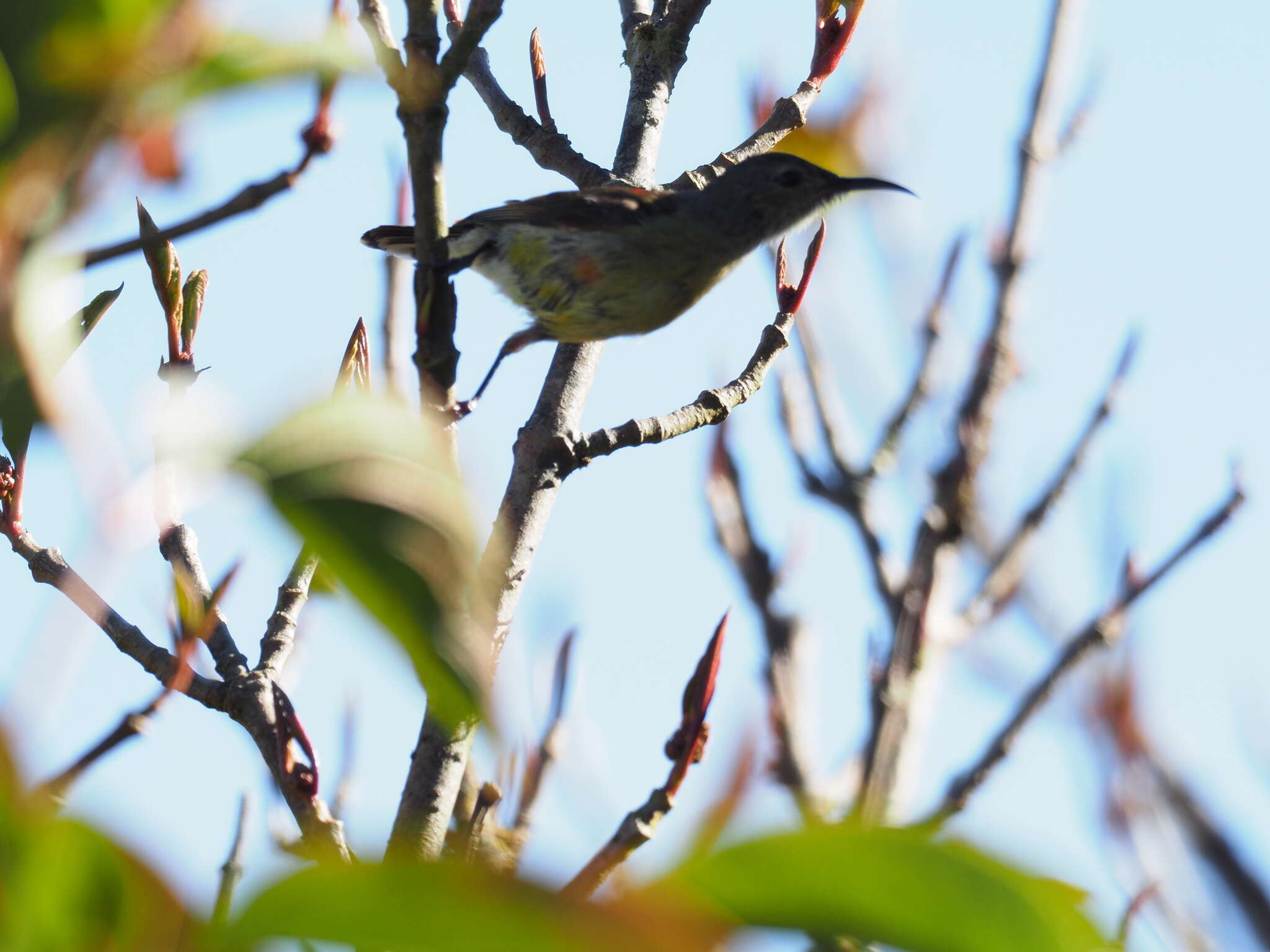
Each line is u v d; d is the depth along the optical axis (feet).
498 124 39.06
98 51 8.24
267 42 8.64
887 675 34.71
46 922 7.31
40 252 8.16
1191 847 30.25
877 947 7.38
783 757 33.09
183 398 7.26
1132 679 32.01
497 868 7.28
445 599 7.64
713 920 7.31
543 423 29.30
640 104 38.96
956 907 7.25
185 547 23.08
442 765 21.67
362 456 7.44
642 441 28.84
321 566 8.16
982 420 37.73
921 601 35.78
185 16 8.40
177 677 17.80
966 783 31.19
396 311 27.27
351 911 7.04
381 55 19.89
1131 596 33.27
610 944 7.04
